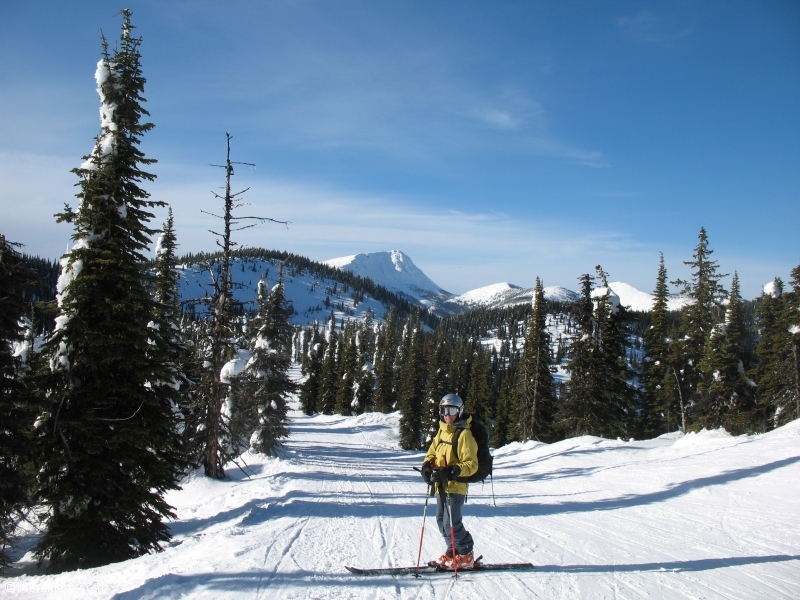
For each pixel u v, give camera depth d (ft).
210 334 63.67
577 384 109.09
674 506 33.19
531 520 30.68
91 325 41.14
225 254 61.67
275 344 99.50
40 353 41.01
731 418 99.40
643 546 23.65
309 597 16.72
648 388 132.98
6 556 41.42
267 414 97.09
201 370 64.49
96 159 42.39
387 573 19.29
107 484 40.42
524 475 61.21
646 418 135.03
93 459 39.32
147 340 44.91
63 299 41.19
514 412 159.12
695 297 121.08
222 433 67.56
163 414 43.37
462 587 17.65
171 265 69.41
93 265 41.81
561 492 44.50
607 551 22.77
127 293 42.24
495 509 35.50
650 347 132.36
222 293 62.13
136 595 16.83
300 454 111.14
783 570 19.61
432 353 211.00
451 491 18.49
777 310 113.70
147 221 45.16
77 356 40.04
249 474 75.66
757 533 25.50
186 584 18.17
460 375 216.74
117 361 41.50
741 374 102.73
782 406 94.38
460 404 18.51
